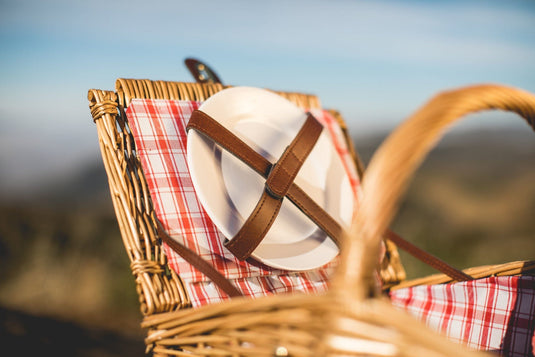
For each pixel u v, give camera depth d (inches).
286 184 34.0
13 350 64.3
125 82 36.6
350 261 18.5
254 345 22.2
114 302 99.7
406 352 17.5
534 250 127.2
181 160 35.5
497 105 21.6
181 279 31.9
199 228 34.1
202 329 24.2
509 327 32.9
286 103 39.1
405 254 111.9
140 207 33.5
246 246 32.7
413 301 38.2
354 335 18.1
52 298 100.2
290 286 35.6
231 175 34.9
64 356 65.4
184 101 37.8
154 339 27.0
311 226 37.3
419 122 18.6
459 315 35.3
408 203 145.9
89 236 123.1
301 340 19.7
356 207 41.6
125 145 35.3
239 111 36.8
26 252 113.3
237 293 30.0
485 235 132.9
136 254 31.4
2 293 98.3
